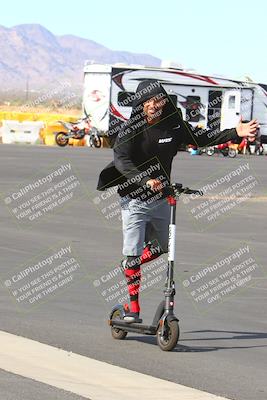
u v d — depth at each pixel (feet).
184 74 183.21
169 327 32.55
